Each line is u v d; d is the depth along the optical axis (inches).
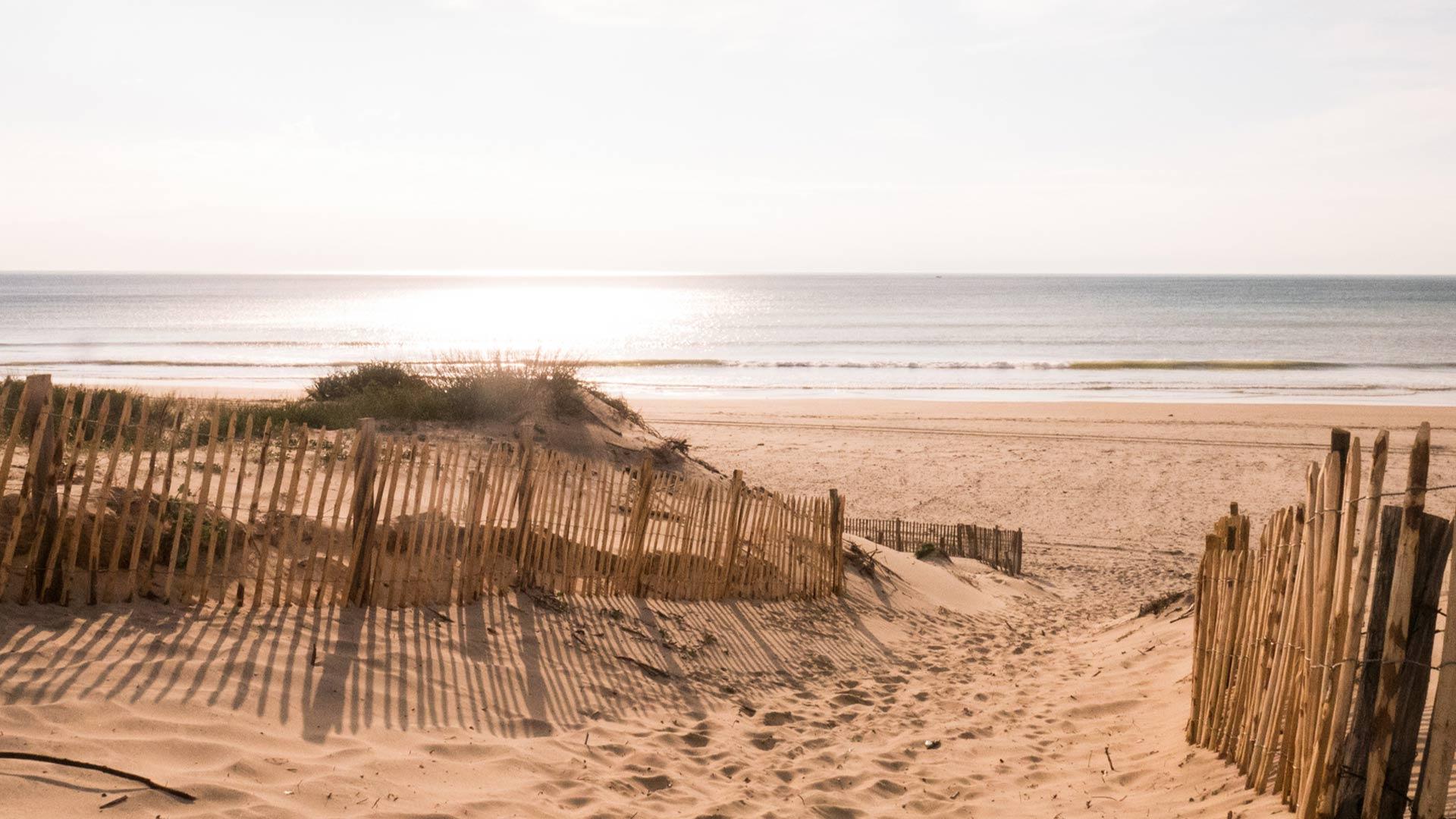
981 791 220.8
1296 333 2977.4
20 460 264.2
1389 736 145.9
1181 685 293.4
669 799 196.9
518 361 584.4
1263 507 805.2
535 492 311.1
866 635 380.2
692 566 357.7
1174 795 204.5
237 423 449.1
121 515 217.0
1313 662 163.9
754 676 301.9
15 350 2110.0
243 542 261.1
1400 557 145.4
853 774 225.6
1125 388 1662.2
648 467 334.3
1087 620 490.0
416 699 216.5
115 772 152.1
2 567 200.7
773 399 1497.3
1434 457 970.1
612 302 6314.0
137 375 1620.3
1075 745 257.8
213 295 6461.6
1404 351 2349.9
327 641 226.8
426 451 269.4
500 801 178.1
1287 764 175.9
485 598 284.8
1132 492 863.1
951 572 554.9
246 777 163.3
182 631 209.5
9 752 149.4
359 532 251.3
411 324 3631.9
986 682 333.1
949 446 1063.6
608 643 286.7
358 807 162.4
